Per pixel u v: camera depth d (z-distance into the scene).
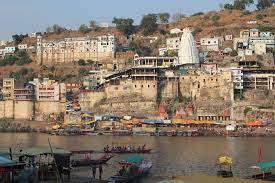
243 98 197.25
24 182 63.53
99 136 169.00
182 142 144.25
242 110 191.25
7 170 62.88
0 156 68.25
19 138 156.25
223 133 173.38
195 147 128.12
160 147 127.81
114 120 192.12
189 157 106.06
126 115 196.25
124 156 107.00
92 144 134.88
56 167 69.25
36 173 66.50
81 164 89.12
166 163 96.50
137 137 164.75
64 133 175.88
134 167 77.81
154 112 195.25
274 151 117.94
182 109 195.50
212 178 57.06
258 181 56.47
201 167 91.44
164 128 184.00
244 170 87.31
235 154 111.62
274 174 77.00
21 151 76.81
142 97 198.62
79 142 141.75
